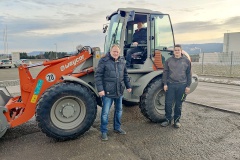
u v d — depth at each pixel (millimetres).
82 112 3955
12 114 4121
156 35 4965
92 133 4191
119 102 4047
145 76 4738
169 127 4496
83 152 3418
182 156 3260
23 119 3850
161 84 4707
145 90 4691
